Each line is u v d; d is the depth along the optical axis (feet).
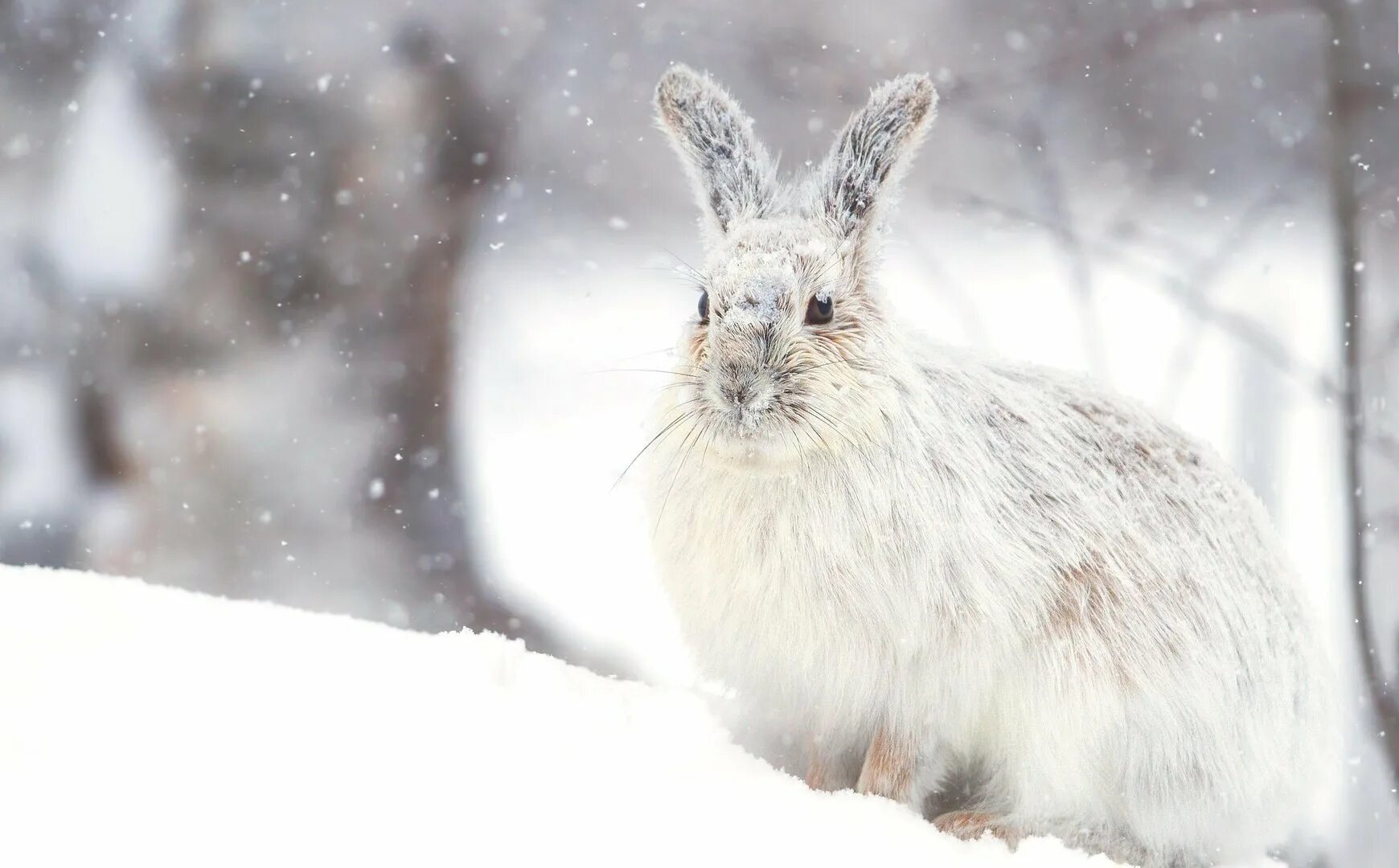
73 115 60.34
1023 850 22.00
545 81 67.31
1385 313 47.83
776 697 25.48
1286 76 74.08
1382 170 46.88
